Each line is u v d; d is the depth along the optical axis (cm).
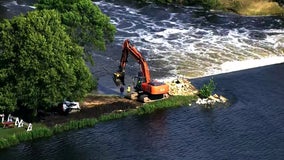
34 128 9488
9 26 9650
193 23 16525
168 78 12156
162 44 14525
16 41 9525
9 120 9581
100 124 9881
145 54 13712
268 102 11088
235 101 11100
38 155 8806
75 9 11006
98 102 10650
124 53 11388
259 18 17150
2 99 9350
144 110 10375
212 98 11081
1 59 9525
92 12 11019
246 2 17800
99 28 11050
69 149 9031
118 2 18288
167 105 10650
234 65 13162
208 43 14688
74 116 10006
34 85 9394
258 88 11769
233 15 17350
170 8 17838
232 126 10031
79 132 9569
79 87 9900
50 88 9394
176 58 13488
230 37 15262
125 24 16200
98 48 11188
